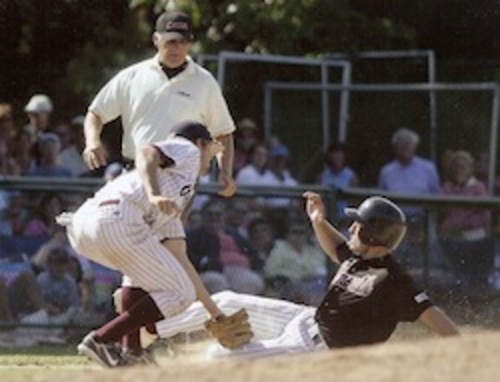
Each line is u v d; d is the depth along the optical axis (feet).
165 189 89.61
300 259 130.72
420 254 132.57
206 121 104.73
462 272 132.26
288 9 187.83
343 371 61.41
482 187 171.94
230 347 91.40
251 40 187.83
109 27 191.31
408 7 197.36
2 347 124.57
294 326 91.40
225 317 91.91
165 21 102.99
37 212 127.85
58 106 189.37
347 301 88.89
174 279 90.53
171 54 102.63
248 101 181.47
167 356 104.12
